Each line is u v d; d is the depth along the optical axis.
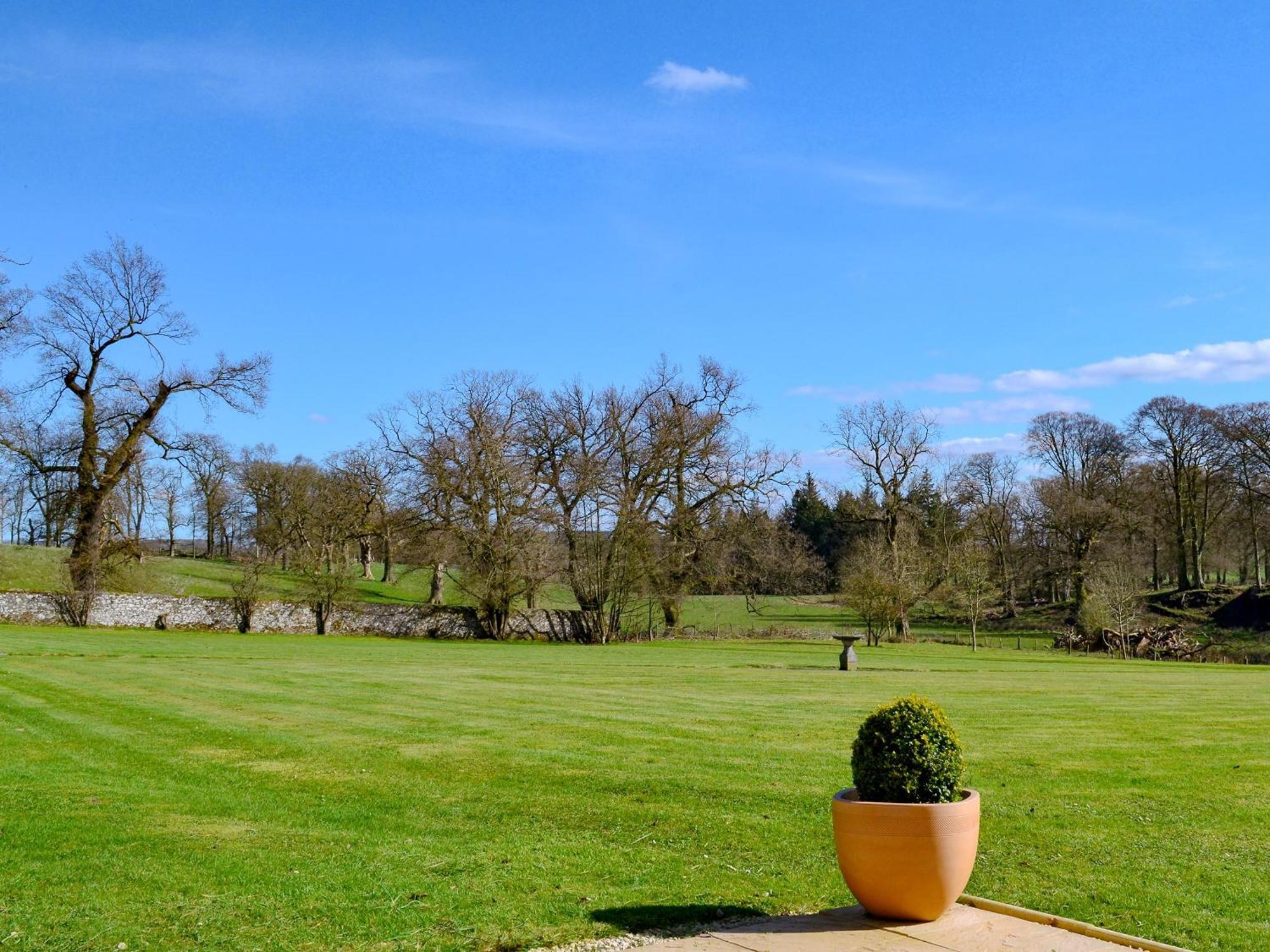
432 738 16.77
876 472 68.00
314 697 22.38
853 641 38.19
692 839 10.83
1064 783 13.48
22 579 57.16
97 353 50.91
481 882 9.02
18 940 7.26
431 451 57.56
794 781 13.48
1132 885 9.27
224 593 62.97
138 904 8.16
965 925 7.64
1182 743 16.72
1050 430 78.00
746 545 63.44
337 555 69.81
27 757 14.86
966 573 61.03
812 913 8.26
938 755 7.64
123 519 67.69
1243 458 67.38
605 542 60.72
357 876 9.09
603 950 7.31
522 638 59.19
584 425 61.22
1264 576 87.38
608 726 18.23
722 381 63.75
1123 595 59.38
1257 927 8.16
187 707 20.47
